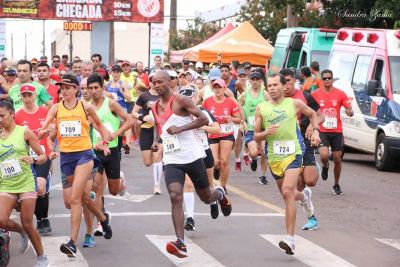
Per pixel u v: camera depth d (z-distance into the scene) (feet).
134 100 84.53
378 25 110.42
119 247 37.86
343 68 77.97
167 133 35.58
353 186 60.59
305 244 38.96
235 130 56.34
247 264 34.76
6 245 33.17
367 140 72.28
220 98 50.55
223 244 38.70
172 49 211.61
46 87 50.47
